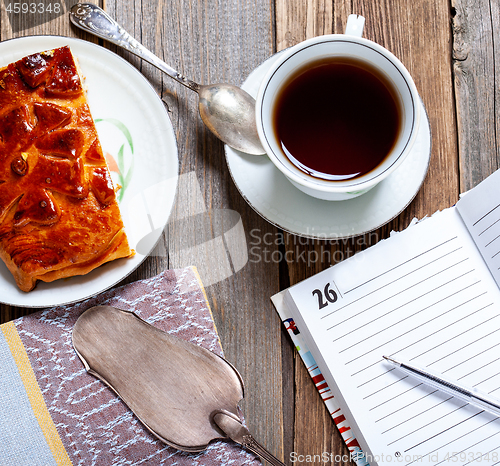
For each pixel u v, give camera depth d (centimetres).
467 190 68
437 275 66
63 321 66
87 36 68
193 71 68
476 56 69
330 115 63
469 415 66
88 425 65
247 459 66
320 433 67
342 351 66
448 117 69
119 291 66
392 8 68
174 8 68
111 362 66
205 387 66
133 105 67
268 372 68
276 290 68
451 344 66
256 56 68
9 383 65
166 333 66
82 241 64
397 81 61
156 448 66
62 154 64
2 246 64
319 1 68
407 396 66
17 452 65
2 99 64
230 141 65
